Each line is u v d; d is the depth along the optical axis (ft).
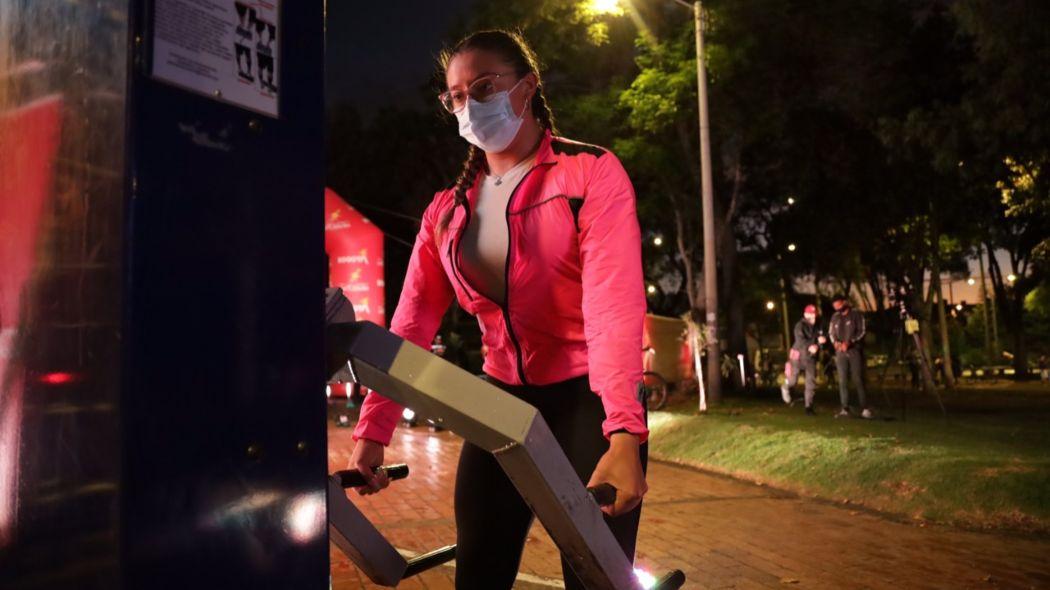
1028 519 20.27
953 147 50.88
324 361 3.77
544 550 17.58
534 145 6.43
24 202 3.48
